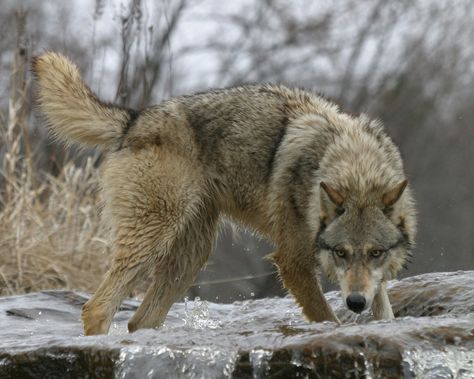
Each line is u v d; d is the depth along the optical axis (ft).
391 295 44.14
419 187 119.75
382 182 41.83
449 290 41.83
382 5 121.49
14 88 66.95
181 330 34.19
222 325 45.55
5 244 61.67
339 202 40.73
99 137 45.42
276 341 30.30
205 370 29.68
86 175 65.87
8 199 63.72
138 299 56.49
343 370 28.73
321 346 29.07
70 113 45.21
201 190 44.45
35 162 67.77
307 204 42.88
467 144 122.11
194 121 44.45
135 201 43.34
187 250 46.11
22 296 52.44
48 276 61.21
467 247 117.08
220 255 105.09
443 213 119.14
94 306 42.86
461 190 120.16
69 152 72.54
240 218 45.98
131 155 43.80
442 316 34.32
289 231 43.70
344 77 118.62
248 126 44.55
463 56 122.83
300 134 43.98
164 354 30.19
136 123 44.60
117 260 43.39
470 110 123.54
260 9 124.57
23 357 31.73
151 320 46.06
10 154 64.13
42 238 62.54
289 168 43.60
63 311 49.55
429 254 116.37
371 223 40.32
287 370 29.14
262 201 44.52
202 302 51.39
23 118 65.36
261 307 50.08
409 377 28.48
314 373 28.94
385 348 28.86
